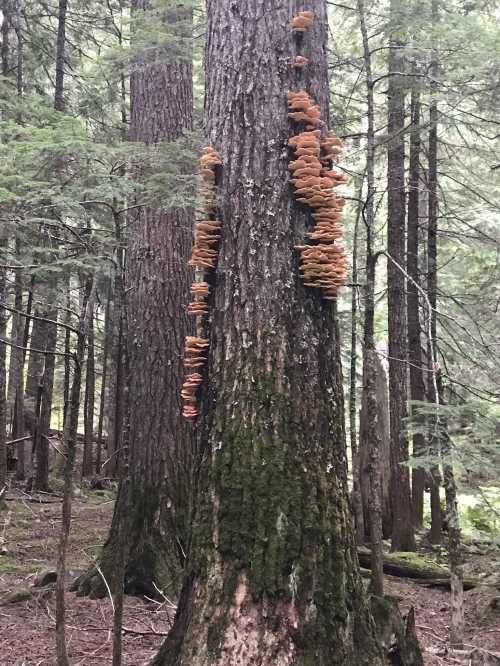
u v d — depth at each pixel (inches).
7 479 446.6
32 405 628.4
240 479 129.3
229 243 144.5
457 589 185.9
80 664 154.7
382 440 399.5
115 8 491.5
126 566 223.1
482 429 178.2
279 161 145.0
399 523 370.9
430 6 300.4
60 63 406.9
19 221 133.6
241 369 137.2
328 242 144.6
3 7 410.6
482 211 315.6
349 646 121.1
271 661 115.9
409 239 400.2
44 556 285.3
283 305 139.3
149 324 255.8
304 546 124.3
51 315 257.9
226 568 124.4
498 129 369.7
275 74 148.3
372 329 199.9
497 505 317.4
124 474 132.0
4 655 160.4
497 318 379.6
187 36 263.3
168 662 124.0
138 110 276.5
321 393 138.3
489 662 169.3
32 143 136.3
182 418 248.4
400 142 302.5
